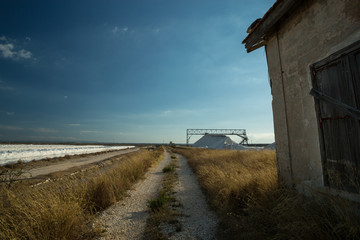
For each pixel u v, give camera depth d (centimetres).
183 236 319
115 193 588
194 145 4753
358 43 215
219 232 325
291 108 352
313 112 293
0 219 290
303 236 229
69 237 303
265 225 303
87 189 496
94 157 2705
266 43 444
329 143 263
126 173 856
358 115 212
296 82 335
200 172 883
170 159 2202
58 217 310
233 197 448
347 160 233
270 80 428
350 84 228
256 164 733
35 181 775
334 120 255
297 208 268
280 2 335
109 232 344
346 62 234
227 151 1603
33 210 311
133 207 489
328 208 250
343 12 237
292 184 346
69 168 1397
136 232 342
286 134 367
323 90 272
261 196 378
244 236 285
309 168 303
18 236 272
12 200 339
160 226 362
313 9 290
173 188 696
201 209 458
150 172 1142
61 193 428
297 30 330
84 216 397
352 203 222
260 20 409
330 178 256
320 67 279
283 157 378
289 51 355
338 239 207
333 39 253
